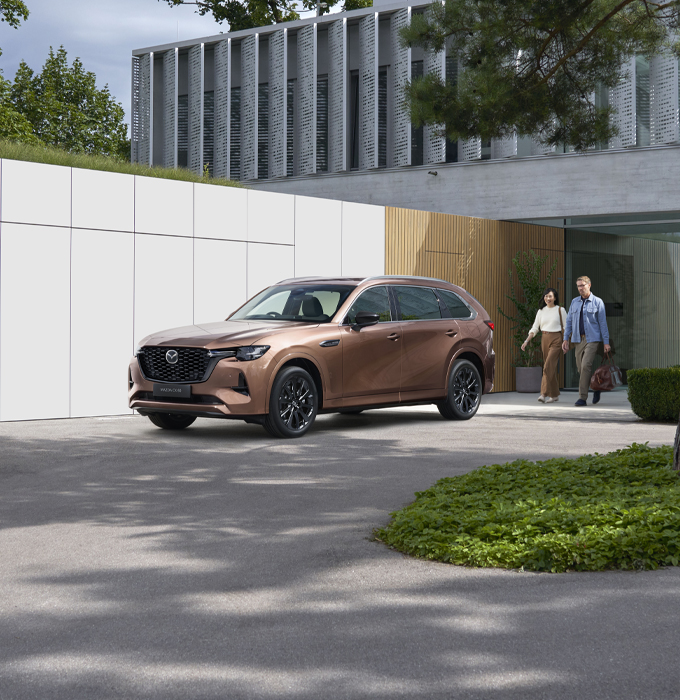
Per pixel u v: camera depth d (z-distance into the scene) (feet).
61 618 13.84
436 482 23.97
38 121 143.84
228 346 33.35
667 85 61.93
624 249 65.10
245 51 82.99
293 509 21.89
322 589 15.31
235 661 12.05
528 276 64.23
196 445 33.06
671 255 62.85
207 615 13.94
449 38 40.40
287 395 34.65
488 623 13.50
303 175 79.51
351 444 33.40
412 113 40.22
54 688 11.22
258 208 50.19
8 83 120.67
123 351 44.83
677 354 62.03
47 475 26.84
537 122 39.58
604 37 39.19
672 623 13.43
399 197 74.08
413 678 11.45
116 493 24.03
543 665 11.84
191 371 33.76
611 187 64.39
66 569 16.61
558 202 66.54
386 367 37.91
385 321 38.58
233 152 83.87
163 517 21.04
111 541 18.74
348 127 78.59
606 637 12.85
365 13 75.92
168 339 34.53
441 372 40.45
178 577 16.03
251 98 82.64
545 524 18.01
